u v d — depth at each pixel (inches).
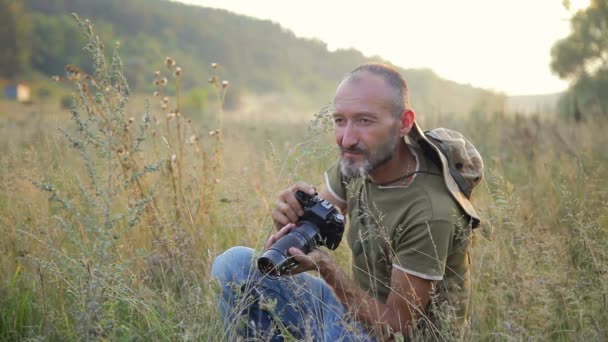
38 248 119.7
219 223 142.8
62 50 3796.8
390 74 94.8
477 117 314.2
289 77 4087.1
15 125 296.5
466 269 99.1
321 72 4156.0
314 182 150.4
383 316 91.5
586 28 810.8
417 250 90.7
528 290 95.4
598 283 102.1
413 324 90.0
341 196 112.2
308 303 104.0
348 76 96.3
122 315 111.5
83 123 91.7
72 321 107.9
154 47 4220.0
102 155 92.1
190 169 152.6
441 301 94.3
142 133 101.3
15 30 3649.1
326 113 107.7
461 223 91.9
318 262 90.7
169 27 4653.1
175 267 117.2
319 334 99.3
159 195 140.4
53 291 114.0
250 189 157.3
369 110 92.7
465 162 97.4
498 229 107.9
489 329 102.8
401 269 91.1
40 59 3777.1
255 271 99.7
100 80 98.0
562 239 121.0
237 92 2620.6
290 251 89.1
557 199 152.3
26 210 137.7
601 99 754.8
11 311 113.2
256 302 102.7
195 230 131.1
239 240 134.2
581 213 110.4
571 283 105.0
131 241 125.6
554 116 359.3
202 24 4874.5
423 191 93.7
